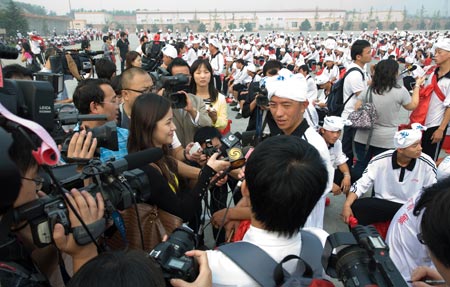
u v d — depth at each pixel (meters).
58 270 1.37
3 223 0.96
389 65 3.69
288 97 1.89
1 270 0.88
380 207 2.93
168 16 91.12
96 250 1.14
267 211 1.09
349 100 4.50
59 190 1.01
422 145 4.32
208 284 1.04
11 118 0.93
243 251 1.12
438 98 4.05
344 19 93.44
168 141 1.96
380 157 2.96
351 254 0.96
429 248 0.95
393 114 3.81
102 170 1.19
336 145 3.58
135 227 1.63
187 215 1.79
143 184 1.37
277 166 1.06
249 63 9.37
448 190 0.94
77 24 81.38
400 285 0.83
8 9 35.97
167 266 1.04
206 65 3.46
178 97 2.79
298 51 20.81
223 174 1.86
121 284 0.81
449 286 0.95
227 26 92.62
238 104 9.23
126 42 17.47
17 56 1.39
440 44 3.92
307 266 1.11
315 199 1.10
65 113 1.84
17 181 0.84
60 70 5.34
